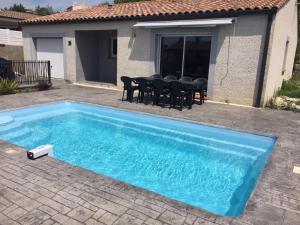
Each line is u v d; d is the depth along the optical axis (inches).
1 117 339.3
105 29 547.2
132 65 523.8
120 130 330.0
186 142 295.1
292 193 158.6
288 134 280.5
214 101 441.7
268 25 377.7
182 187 203.2
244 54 405.1
